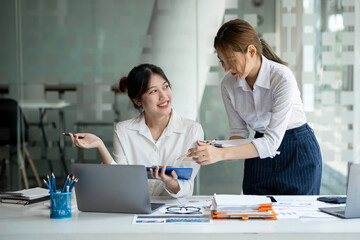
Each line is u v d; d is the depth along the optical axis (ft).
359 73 11.99
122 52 12.21
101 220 5.13
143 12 12.16
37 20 12.24
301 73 12.07
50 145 12.44
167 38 12.19
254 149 6.07
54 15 12.21
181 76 12.25
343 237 4.48
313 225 4.76
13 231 4.69
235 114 7.48
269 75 6.61
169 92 7.06
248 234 4.48
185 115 12.31
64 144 12.43
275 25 11.98
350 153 12.18
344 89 12.09
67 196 5.28
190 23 12.15
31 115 12.43
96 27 12.20
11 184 12.53
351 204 5.01
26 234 4.61
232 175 12.38
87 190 5.51
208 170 12.40
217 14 12.10
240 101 7.20
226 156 5.93
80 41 12.23
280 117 6.34
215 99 12.25
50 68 12.32
